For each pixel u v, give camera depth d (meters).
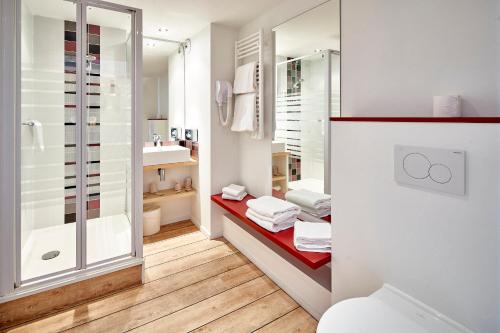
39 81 2.04
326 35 1.85
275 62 2.40
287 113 2.29
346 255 1.51
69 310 1.84
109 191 2.29
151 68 3.24
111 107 2.26
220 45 2.80
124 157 2.30
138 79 2.04
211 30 2.73
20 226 1.76
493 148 0.96
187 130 3.35
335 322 1.04
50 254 2.06
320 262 1.62
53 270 1.90
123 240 2.29
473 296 1.04
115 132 2.29
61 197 2.10
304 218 2.19
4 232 1.68
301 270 1.91
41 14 2.02
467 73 1.13
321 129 1.94
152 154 2.93
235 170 3.05
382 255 1.33
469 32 1.12
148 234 3.04
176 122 3.41
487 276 1.00
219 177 2.94
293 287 1.97
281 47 2.31
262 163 2.65
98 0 1.88
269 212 2.03
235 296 2.01
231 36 2.87
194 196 3.36
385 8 1.42
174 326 1.71
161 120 3.33
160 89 3.29
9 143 1.66
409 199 1.21
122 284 2.07
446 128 1.07
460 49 1.15
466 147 1.02
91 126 2.19
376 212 1.35
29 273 1.85
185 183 3.34
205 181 3.02
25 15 1.87
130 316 1.79
